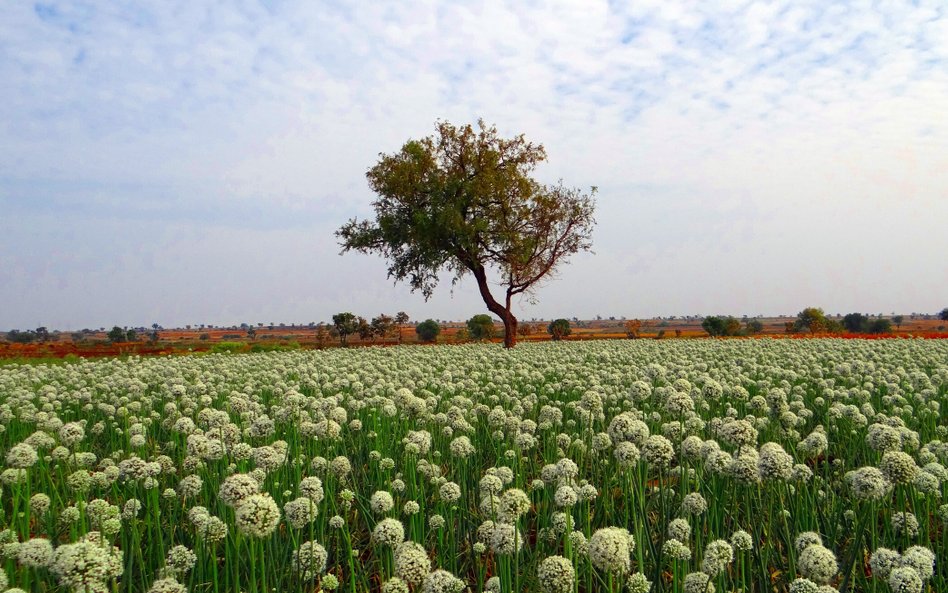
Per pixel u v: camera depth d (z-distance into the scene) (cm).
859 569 497
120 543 580
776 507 599
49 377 1786
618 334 6506
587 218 3978
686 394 611
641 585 422
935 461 596
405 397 797
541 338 5909
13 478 570
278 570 515
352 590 454
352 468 819
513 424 764
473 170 3903
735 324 5281
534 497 686
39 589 411
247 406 879
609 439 661
